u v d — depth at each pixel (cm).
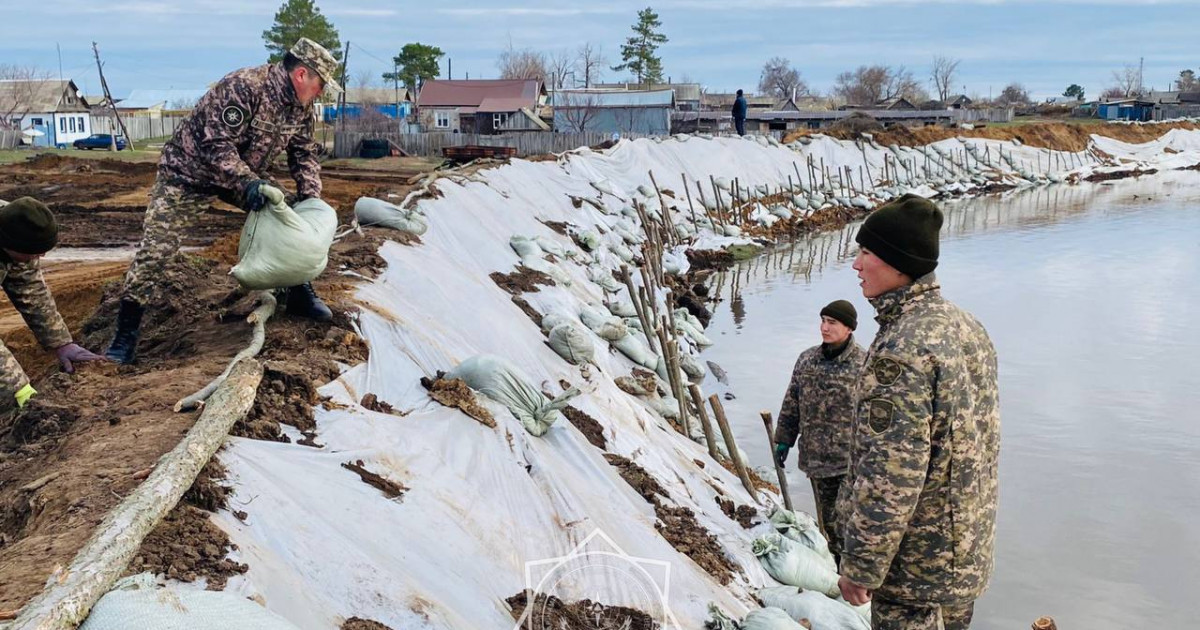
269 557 435
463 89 5934
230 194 705
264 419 558
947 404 350
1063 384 1476
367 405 661
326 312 762
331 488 517
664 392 1241
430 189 1441
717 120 5531
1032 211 3784
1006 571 902
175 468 446
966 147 4978
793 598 698
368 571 460
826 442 654
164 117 5856
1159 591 871
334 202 1970
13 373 596
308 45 695
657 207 2697
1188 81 14138
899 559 365
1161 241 2897
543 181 2197
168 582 383
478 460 632
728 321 1878
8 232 606
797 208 3453
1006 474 1127
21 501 464
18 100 5766
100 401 598
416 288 977
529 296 1277
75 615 330
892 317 367
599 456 761
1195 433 1261
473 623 477
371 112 5638
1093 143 5903
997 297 2116
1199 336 1761
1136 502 1052
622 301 1634
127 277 706
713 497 859
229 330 760
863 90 10469
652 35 8119
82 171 2811
